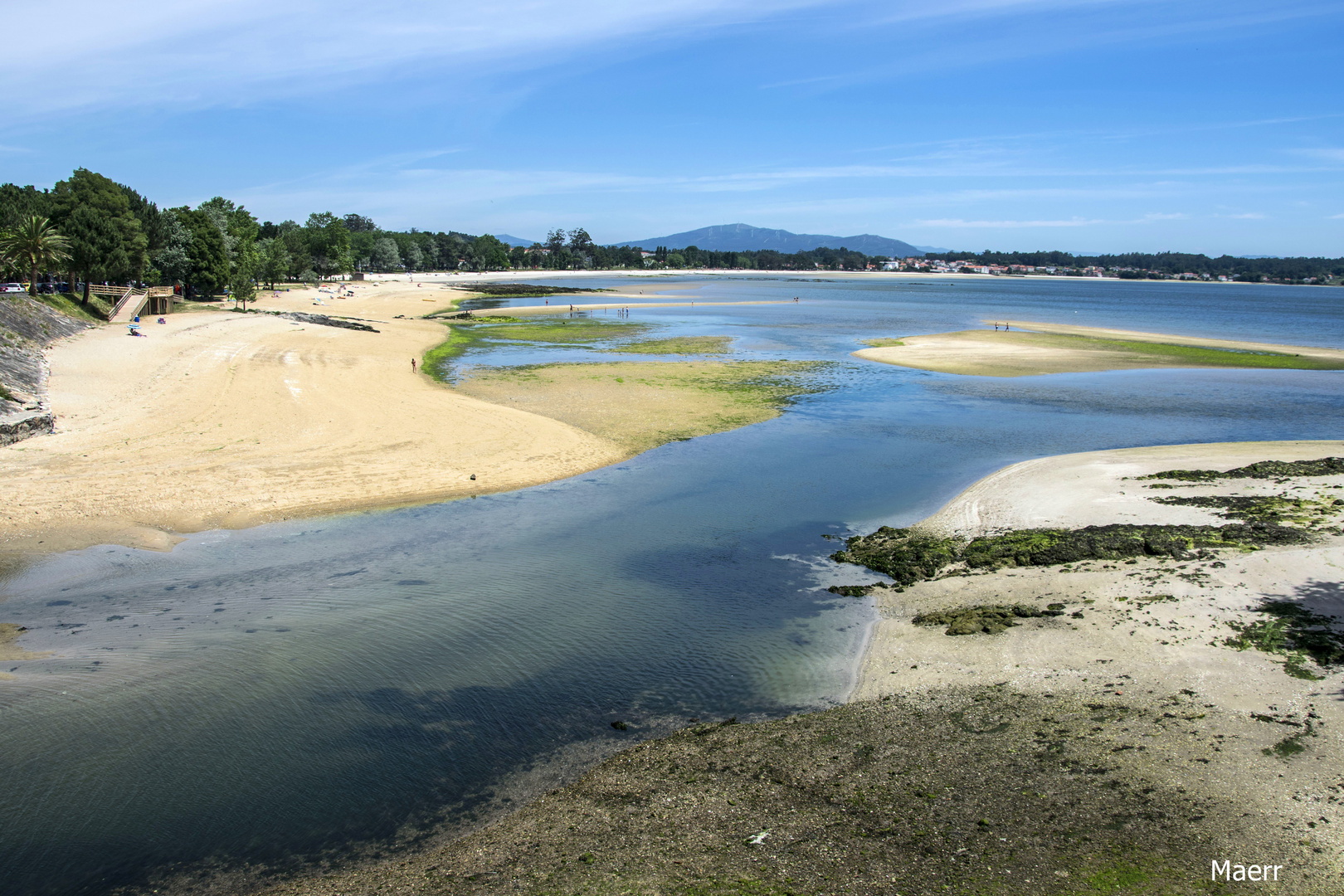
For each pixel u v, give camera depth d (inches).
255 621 737.0
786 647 681.6
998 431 1556.3
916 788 473.4
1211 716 524.7
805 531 994.1
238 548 920.9
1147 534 858.8
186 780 500.1
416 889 404.5
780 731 548.7
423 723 566.3
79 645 684.7
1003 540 894.4
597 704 593.9
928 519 1020.5
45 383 1562.5
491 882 406.6
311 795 486.3
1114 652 621.6
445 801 480.1
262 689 613.3
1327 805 429.7
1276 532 832.3
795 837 433.1
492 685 620.7
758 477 1232.8
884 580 834.8
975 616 707.4
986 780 477.1
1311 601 671.8
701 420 1635.1
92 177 3754.9
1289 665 575.2
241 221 5511.8
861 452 1389.0
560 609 764.0
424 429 1445.6
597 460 1318.9
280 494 1091.3
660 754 524.7
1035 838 422.6
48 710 577.3
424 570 865.5
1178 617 665.6
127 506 1021.2
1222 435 1528.1
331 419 1482.5
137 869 424.2
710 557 905.5
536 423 1531.7
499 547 938.1
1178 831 421.1
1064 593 741.9
